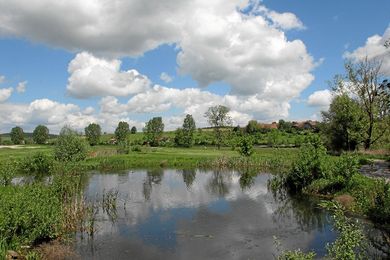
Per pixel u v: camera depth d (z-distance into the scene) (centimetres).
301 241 2208
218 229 2519
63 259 1936
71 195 3055
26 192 2373
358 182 3281
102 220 2770
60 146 6147
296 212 2956
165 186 4556
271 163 6294
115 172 6128
